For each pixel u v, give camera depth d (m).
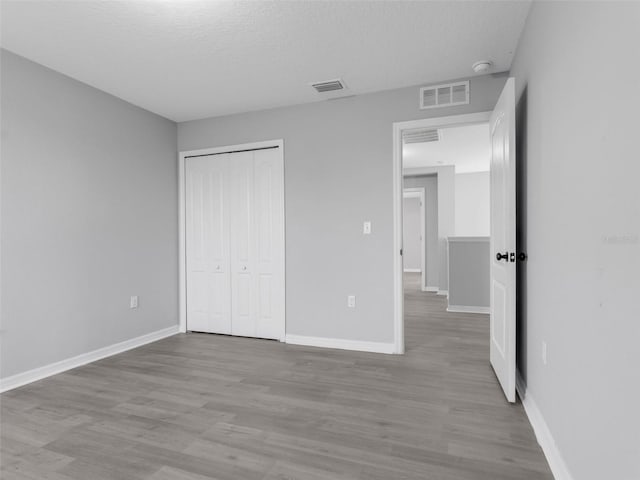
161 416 2.16
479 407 2.24
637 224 0.95
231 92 3.35
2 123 2.57
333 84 3.20
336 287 3.51
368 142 3.39
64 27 2.32
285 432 1.97
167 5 2.10
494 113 2.74
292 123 3.66
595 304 1.22
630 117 0.98
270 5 2.12
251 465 1.68
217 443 1.87
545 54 1.83
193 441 1.89
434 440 1.88
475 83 3.07
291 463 1.70
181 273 4.16
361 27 2.35
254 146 3.81
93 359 3.17
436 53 2.69
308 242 3.61
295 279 3.67
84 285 3.12
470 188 8.13
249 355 3.29
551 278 1.72
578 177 1.37
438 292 6.91
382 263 3.35
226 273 3.99
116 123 3.43
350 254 3.46
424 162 6.71
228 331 4.00
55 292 2.89
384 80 3.13
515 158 2.41
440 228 6.93
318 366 2.99
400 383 2.62
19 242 2.66
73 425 2.06
